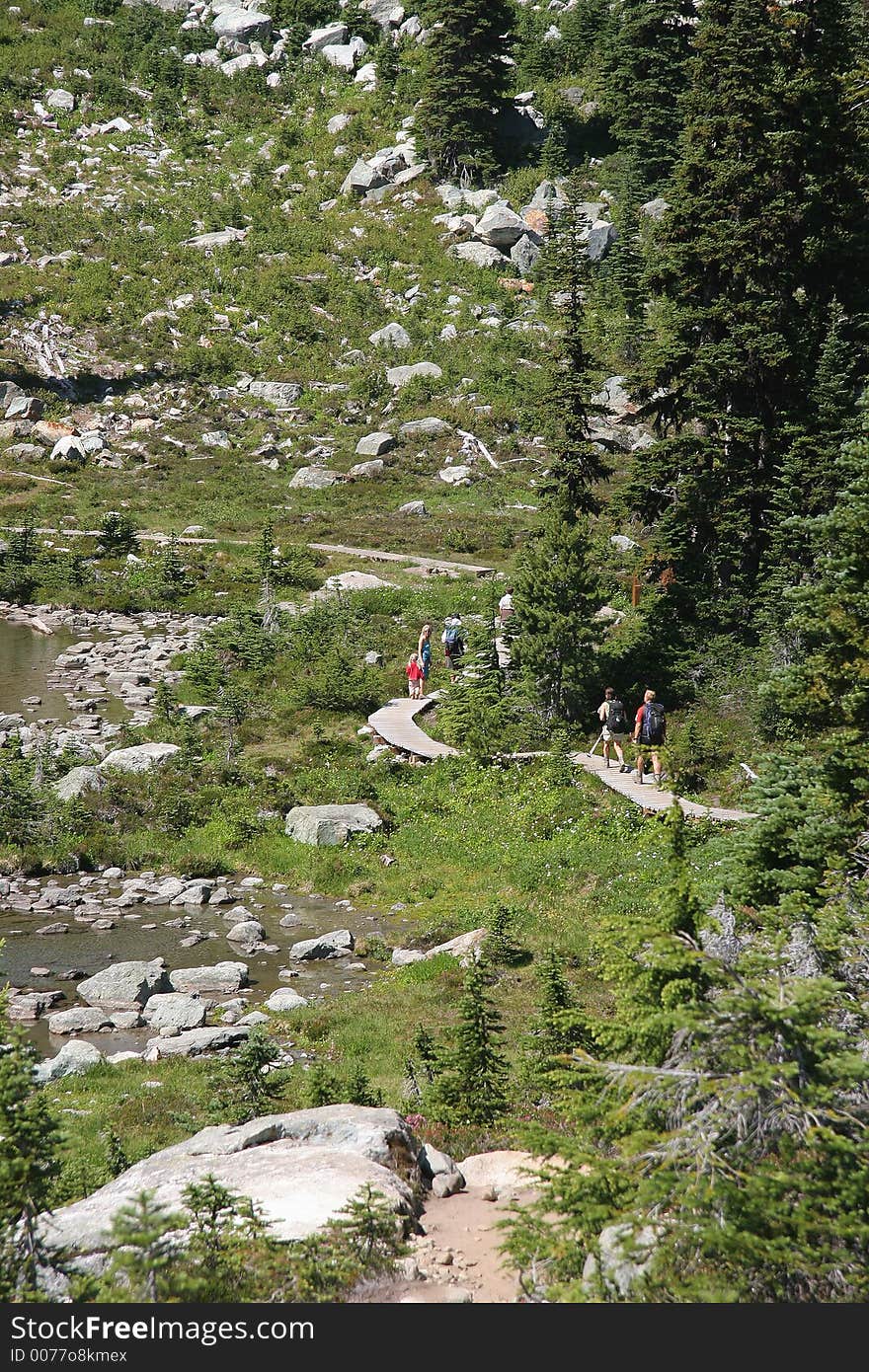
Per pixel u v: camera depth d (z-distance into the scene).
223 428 74.38
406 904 22.47
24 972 18.62
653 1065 7.42
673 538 30.58
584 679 29.59
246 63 112.50
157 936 20.59
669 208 31.69
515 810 25.28
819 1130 6.22
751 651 28.42
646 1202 6.22
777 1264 6.25
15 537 53.03
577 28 108.00
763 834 12.61
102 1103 13.55
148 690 36.72
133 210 93.06
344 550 56.12
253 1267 7.05
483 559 55.12
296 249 90.94
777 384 29.75
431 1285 7.29
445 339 82.00
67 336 80.44
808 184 30.12
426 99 96.94
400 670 38.25
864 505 13.48
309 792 27.78
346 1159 8.68
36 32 113.56
